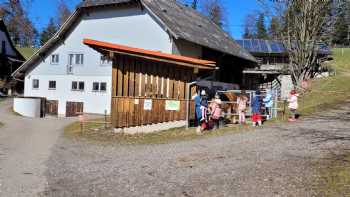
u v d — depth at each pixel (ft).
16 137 62.64
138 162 37.35
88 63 114.42
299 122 59.93
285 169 31.48
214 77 110.11
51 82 121.29
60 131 74.08
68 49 117.80
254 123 59.16
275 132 51.75
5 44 188.24
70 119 102.63
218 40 118.62
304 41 114.52
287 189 25.94
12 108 124.16
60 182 29.86
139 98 60.34
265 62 172.96
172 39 92.94
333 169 30.30
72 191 27.14
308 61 116.26
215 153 39.93
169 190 26.96
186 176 30.81
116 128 57.93
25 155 43.32
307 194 24.59
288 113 71.92
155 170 33.40
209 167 33.71
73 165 36.83
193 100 66.03
